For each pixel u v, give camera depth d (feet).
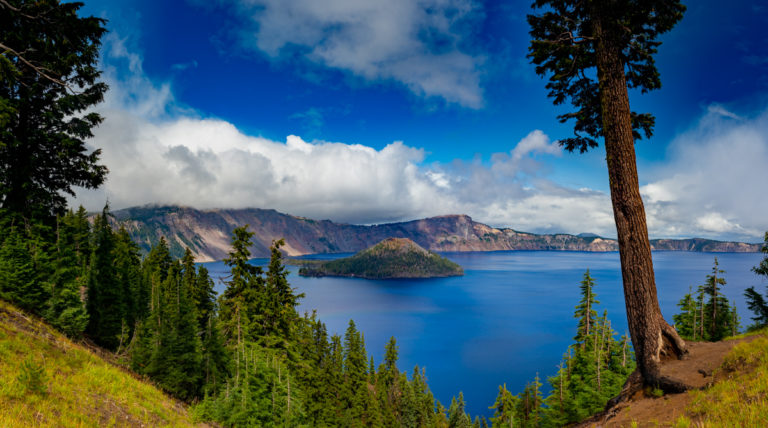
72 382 36.91
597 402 107.55
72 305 60.23
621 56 34.12
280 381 69.51
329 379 146.10
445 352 568.41
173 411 47.29
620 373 116.26
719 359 29.30
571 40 34.53
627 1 31.55
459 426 239.91
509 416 147.43
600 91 34.12
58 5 60.54
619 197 32.99
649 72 36.24
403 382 242.78
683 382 28.58
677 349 31.35
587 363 121.70
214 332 71.36
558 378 124.26
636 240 32.14
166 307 73.92
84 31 65.82
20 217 63.46
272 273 97.60
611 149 33.24
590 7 33.94
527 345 599.16
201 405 53.16
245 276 92.48
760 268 91.09
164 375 58.18
